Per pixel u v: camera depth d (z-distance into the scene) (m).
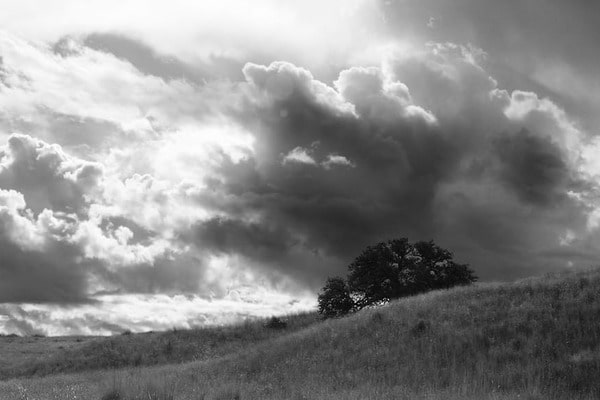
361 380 23.00
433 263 62.94
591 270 33.66
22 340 60.09
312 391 20.50
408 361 24.91
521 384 19.73
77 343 56.56
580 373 19.81
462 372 22.19
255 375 26.62
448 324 28.39
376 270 60.16
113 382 20.30
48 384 26.14
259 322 55.50
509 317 27.55
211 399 19.14
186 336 50.31
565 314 26.12
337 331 32.25
